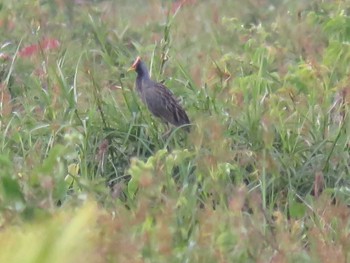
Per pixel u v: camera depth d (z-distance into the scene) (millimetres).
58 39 16000
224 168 10805
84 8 17578
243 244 9352
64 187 9953
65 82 13133
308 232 10258
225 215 9805
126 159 12156
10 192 9539
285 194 11500
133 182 10453
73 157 10805
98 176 11578
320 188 11477
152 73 14297
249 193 10633
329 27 15117
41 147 12055
